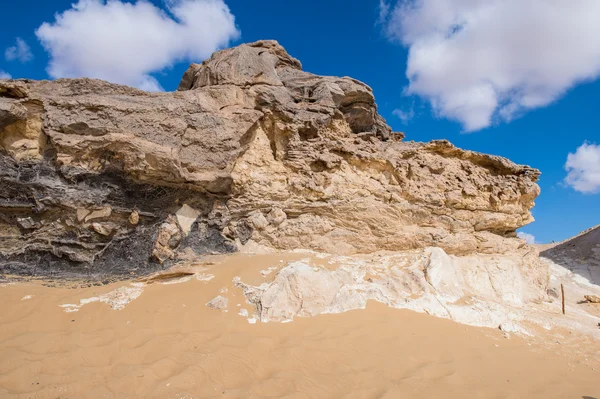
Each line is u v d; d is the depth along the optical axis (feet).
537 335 31.83
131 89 31.96
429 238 40.27
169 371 19.10
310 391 18.63
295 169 37.14
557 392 22.12
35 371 18.06
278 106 37.04
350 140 41.65
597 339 33.45
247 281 28.04
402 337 25.36
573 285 89.92
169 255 30.40
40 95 28.91
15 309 22.95
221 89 35.53
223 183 33.12
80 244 28.60
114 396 17.06
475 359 24.54
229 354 20.89
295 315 25.77
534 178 49.14
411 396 19.24
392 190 40.11
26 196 28.04
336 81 43.24
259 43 44.34
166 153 29.32
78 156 28.73
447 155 45.78
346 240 37.27
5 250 27.58
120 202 29.78
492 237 45.06
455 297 32.83
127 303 24.95
